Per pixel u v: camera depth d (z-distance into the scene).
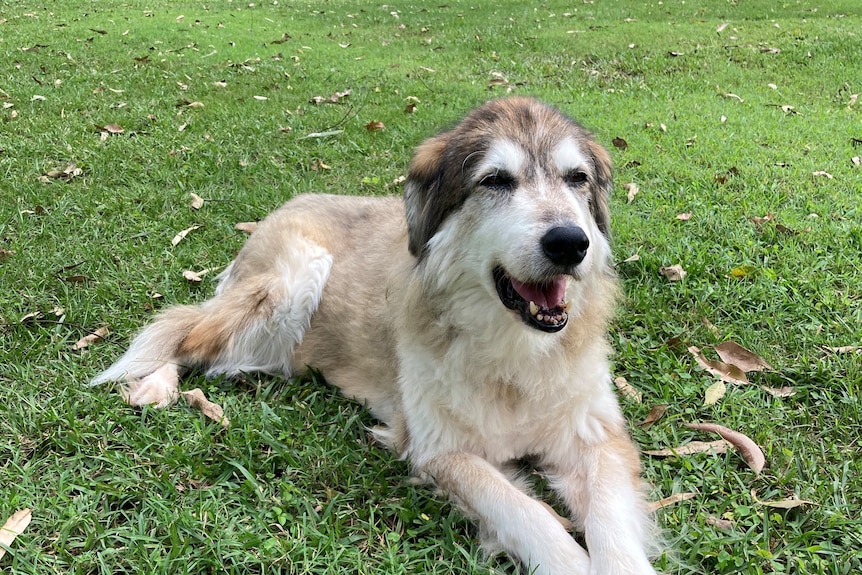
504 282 0.96
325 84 2.77
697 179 1.82
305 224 1.28
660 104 2.53
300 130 2.18
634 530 0.90
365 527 0.93
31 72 2.78
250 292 1.22
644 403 1.13
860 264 1.42
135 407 1.10
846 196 1.71
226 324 1.21
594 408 1.03
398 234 1.18
